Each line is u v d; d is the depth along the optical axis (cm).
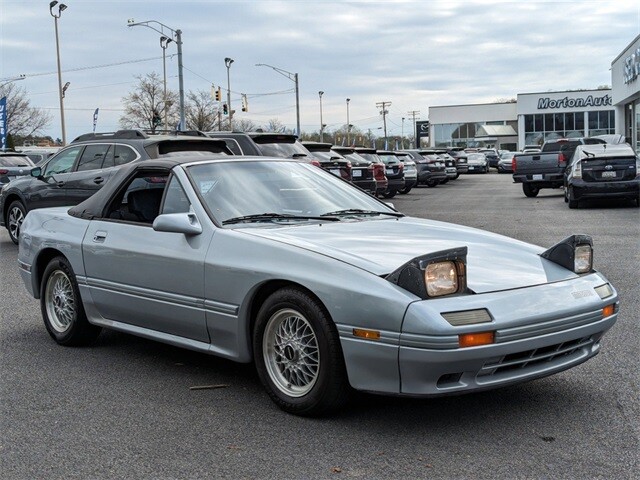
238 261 456
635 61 3475
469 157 5806
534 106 7325
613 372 513
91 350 603
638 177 1802
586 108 7200
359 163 2105
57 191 1203
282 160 588
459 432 411
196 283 480
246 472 367
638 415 432
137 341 632
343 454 385
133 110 6400
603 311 439
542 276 437
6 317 731
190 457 386
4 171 1816
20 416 451
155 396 484
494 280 420
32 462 384
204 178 527
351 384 408
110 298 555
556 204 2078
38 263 639
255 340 455
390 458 378
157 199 554
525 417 432
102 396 486
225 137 1362
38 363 566
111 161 1139
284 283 441
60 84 4625
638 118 3894
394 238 470
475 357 381
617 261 988
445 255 394
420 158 3531
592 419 427
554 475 355
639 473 356
